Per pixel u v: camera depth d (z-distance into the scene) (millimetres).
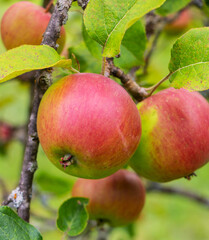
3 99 811
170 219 1085
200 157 495
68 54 573
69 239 594
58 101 439
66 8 457
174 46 473
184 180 1021
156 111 495
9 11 530
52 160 464
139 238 1042
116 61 559
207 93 652
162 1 435
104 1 452
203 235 1129
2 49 691
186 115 492
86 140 433
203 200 808
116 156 443
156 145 492
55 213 742
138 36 553
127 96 452
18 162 923
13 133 833
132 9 450
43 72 464
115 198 567
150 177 515
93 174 458
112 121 435
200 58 467
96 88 441
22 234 445
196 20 715
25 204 469
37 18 522
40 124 448
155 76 733
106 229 738
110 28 456
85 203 505
